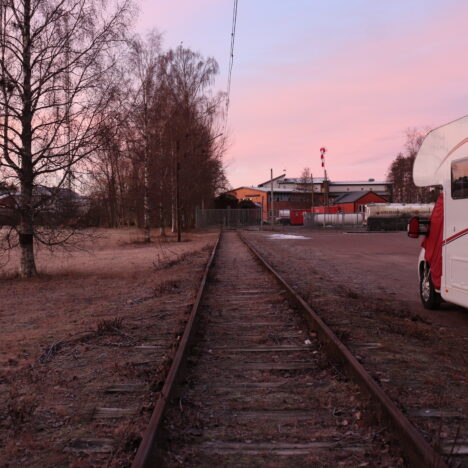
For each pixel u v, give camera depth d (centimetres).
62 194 1509
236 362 568
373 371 523
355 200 9138
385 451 339
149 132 3281
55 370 560
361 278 1406
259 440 366
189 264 1834
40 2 1374
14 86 1366
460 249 748
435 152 838
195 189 4797
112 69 1484
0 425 407
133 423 393
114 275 1587
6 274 1625
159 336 708
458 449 338
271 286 1186
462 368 551
